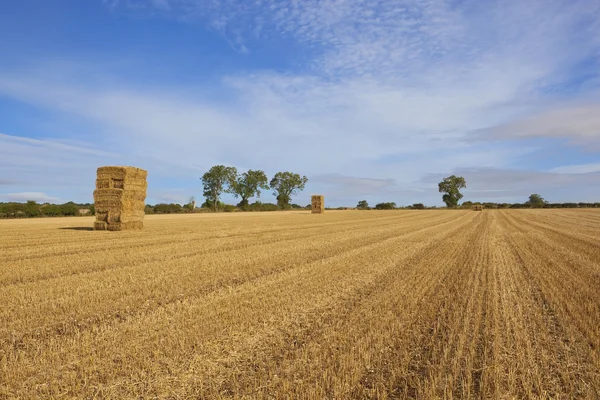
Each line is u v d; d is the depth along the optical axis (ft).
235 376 15.71
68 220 121.39
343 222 122.11
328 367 16.53
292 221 127.34
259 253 48.78
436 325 21.95
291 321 22.54
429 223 117.39
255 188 312.29
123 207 76.23
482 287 31.14
